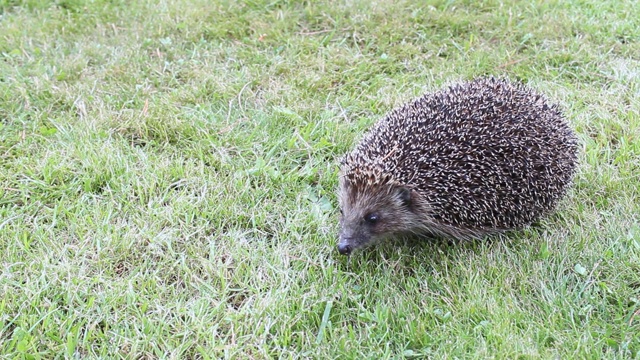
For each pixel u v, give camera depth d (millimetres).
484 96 966
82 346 851
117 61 1173
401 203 944
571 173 971
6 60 1175
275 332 869
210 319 870
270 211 980
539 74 1160
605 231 951
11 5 1290
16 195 978
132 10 1271
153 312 875
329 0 1281
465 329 862
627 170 1017
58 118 1073
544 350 842
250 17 1254
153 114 1077
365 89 1143
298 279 909
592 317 869
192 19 1247
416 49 1200
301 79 1147
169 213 959
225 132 1067
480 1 1280
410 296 891
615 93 1124
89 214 965
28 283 884
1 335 852
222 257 933
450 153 933
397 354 848
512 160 933
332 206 989
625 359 838
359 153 961
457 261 927
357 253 942
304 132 1069
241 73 1155
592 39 1213
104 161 1011
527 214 949
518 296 894
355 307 889
